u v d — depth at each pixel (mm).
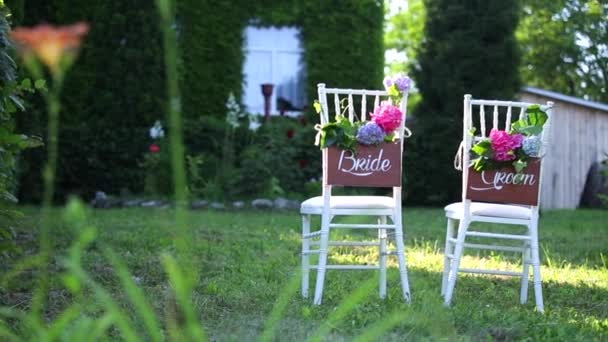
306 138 15586
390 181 5871
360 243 6008
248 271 7008
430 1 15617
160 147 15055
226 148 15242
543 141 5855
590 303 6176
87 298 5441
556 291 6645
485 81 15039
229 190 14484
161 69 15477
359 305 5500
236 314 5301
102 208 13461
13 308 5043
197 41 16812
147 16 15367
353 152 5816
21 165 14109
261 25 17375
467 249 9305
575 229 11688
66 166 14875
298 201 14031
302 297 5988
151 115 15406
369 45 17547
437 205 15508
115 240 8609
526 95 18422
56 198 14875
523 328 5031
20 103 5359
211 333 4672
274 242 9109
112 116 15234
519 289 6727
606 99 31078
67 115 15359
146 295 5691
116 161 15094
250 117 16109
